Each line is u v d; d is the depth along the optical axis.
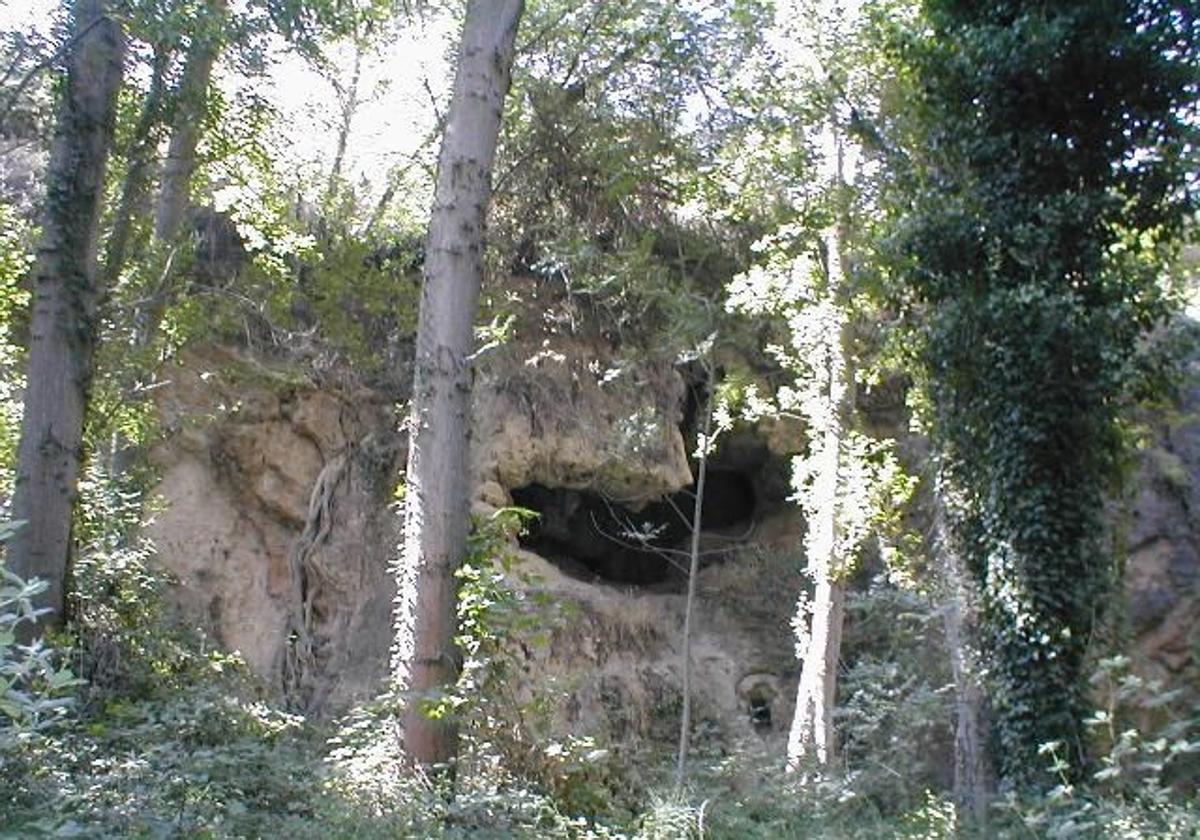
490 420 20.75
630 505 23.50
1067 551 11.77
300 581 20.19
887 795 15.70
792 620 20.77
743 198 17.89
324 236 19.47
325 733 13.79
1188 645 21.77
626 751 17.94
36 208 17.00
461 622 11.30
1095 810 8.58
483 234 12.27
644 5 17.20
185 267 16.84
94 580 13.77
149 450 19.34
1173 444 22.97
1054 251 12.41
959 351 12.75
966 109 13.41
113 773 7.88
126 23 12.92
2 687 4.48
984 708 12.41
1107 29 12.56
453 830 8.83
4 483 15.73
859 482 17.73
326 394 20.97
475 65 12.38
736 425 23.95
